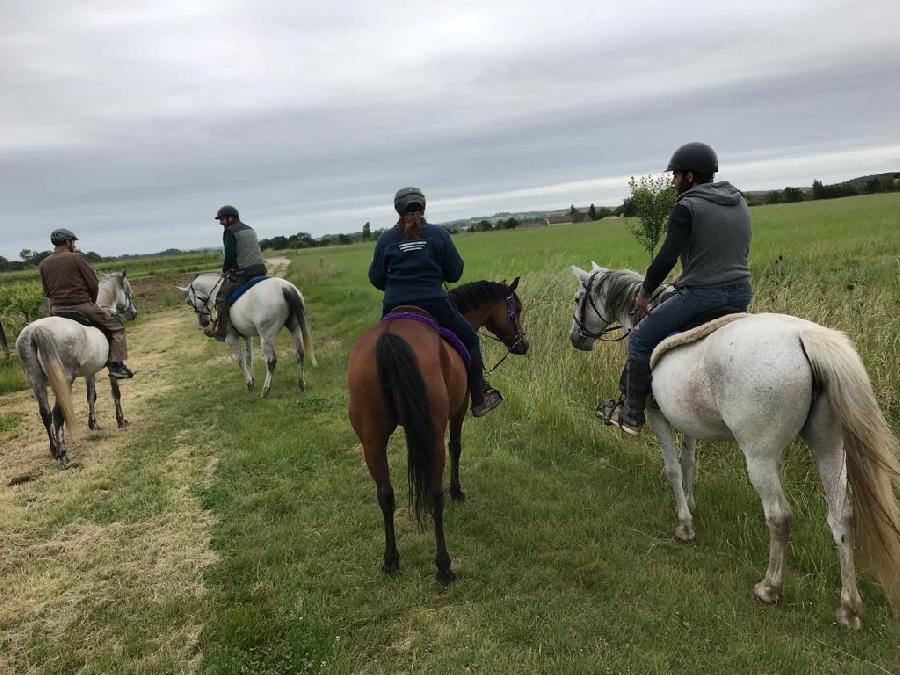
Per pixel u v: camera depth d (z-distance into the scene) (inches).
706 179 132.8
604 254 727.1
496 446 225.5
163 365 440.5
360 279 936.9
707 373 118.3
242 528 175.0
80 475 228.4
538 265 632.4
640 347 141.2
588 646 117.1
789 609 124.3
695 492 177.2
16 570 162.1
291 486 202.8
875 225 831.1
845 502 111.0
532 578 140.3
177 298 904.9
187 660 122.3
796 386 103.7
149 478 219.0
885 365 201.8
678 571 138.8
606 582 136.6
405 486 197.5
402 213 150.3
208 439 260.5
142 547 169.6
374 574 145.9
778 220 1115.9
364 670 116.0
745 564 139.6
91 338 257.3
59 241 261.9
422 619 128.4
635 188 489.1
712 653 113.4
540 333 310.2
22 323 557.3
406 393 121.5
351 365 135.0
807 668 107.0
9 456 255.8
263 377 365.4
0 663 125.6
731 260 127.6
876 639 113.7
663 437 153.4
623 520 165.9
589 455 215.9
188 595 144.7
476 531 165.9
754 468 113.4
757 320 114.0
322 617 129.1
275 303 307.1
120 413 288.7
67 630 135.0
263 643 124.0
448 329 151.9
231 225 316.2
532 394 262.7
